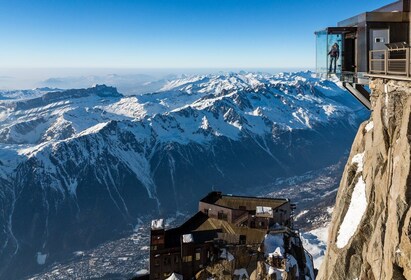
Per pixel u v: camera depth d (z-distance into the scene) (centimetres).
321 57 3994
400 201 2452
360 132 3656
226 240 8500
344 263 3083
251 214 9369
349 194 3453
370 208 3025
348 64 3759
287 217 9769
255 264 8038
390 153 2825
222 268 8006
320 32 3984
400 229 2409
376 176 2992
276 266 7431
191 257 8400
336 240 3366
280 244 8294
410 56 2678
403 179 2473
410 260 2298
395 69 2961
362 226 3044
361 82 3553
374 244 2766
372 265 2766
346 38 3775
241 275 7919
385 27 3409
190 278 8319
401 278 2378
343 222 3384
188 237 8512
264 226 8944
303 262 8319
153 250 8375
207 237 8831
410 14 3347
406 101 2750
